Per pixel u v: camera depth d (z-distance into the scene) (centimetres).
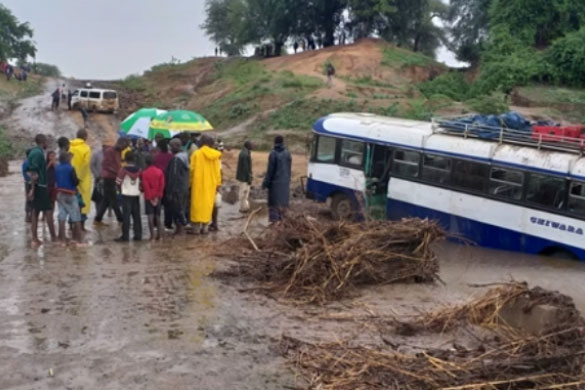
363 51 5797
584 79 3894
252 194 2053
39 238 1295
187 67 7462
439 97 4009
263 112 4297
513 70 3944
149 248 1208
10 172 2744
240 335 745
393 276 988
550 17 4509
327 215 1709
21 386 596
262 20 6656
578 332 689
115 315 802
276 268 970
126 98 6191
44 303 845
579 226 1228
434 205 1482
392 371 628
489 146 1381
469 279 1055
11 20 8525
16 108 4975
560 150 1292
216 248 1188
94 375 622
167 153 1337
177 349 693
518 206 1327
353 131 1655
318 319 815
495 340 729
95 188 1438
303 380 624
